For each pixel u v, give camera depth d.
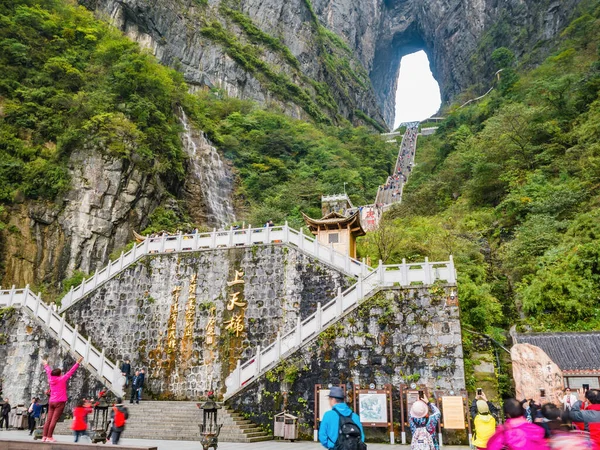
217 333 23.98
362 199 62.44
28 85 45.66
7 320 25.61
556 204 32.34
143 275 26.34
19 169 39.62
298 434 18.28
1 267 35.88
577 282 25.03
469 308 24.56
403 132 119.12
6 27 47.84
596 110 39.91
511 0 116.94
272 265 24.56
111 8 76.12
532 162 41.22
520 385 19.19
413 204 51.19
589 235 27.75
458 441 16.30
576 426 7.66
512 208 36.69
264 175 62.25
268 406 19.17
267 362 20.14
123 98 49.62
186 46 87.12
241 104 81.44
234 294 24.48
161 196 48.34
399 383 18.08
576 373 18.97
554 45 83.44
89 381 22.73
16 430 20.52
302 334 20.08
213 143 66.06
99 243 40.84
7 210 37.97
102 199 41.91
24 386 23.92
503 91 68.19
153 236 29.55
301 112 100.19
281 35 113.56
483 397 13.55
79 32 55.19
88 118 45.06
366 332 19.20
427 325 18.69
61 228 39.72
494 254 34.19
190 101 68.00
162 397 23.41
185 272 25.80
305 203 55.38
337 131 97.00
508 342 23.23
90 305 26.42
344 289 22.84
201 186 56.22
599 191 32.19
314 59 119.38
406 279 19.73
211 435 13.34
